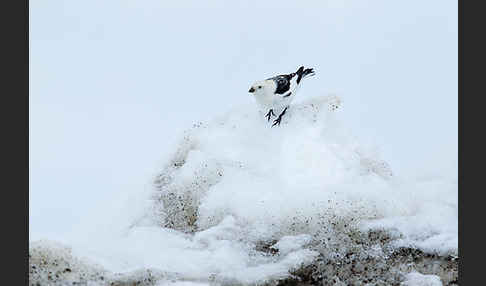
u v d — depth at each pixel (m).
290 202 12.61
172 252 11.70
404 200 13.09
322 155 13.59
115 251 11.64
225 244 11.83
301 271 10.95
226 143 14.18
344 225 12.27
